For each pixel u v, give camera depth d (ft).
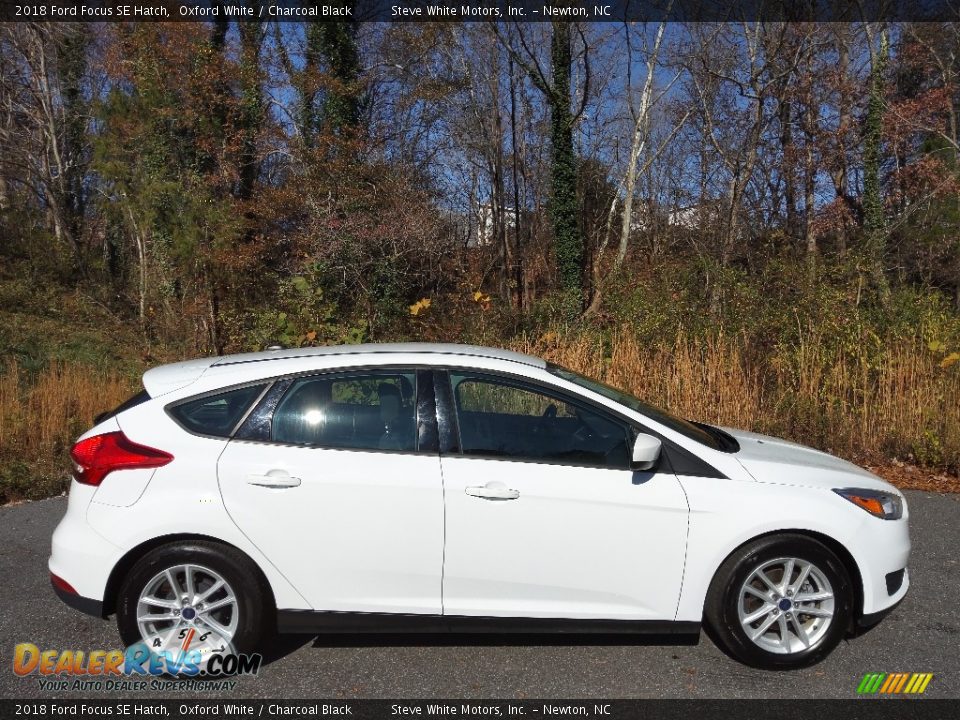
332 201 56.29
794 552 11.14
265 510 10.80
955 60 61.72
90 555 10.80
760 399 27.78
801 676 11.14
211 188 56.34
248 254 52.60
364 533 10.85
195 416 11.27
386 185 58.59
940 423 24.57
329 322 33.63
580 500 10.96
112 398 29.45
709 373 27.96
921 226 54.49
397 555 10.90
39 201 86.43
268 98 61.52
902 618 13.16
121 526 10.75
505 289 69.97
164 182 54.95
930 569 15.46
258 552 10.80
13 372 32.19
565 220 64.13
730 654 11.71
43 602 13.69
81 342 52.34
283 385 11.46
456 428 11.32
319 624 10.99
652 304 33.22
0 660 11.62
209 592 10.93
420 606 10.97
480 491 10.86
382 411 11.44
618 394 12.72
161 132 56.34
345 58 62.64
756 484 11.29
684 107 76.02
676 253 69.36
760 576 11.21
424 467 11.02
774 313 30.42
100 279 74.64
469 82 72.23
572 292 59.72
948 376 26.09
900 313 30.76
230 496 10.79
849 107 58.95
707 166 76.64
